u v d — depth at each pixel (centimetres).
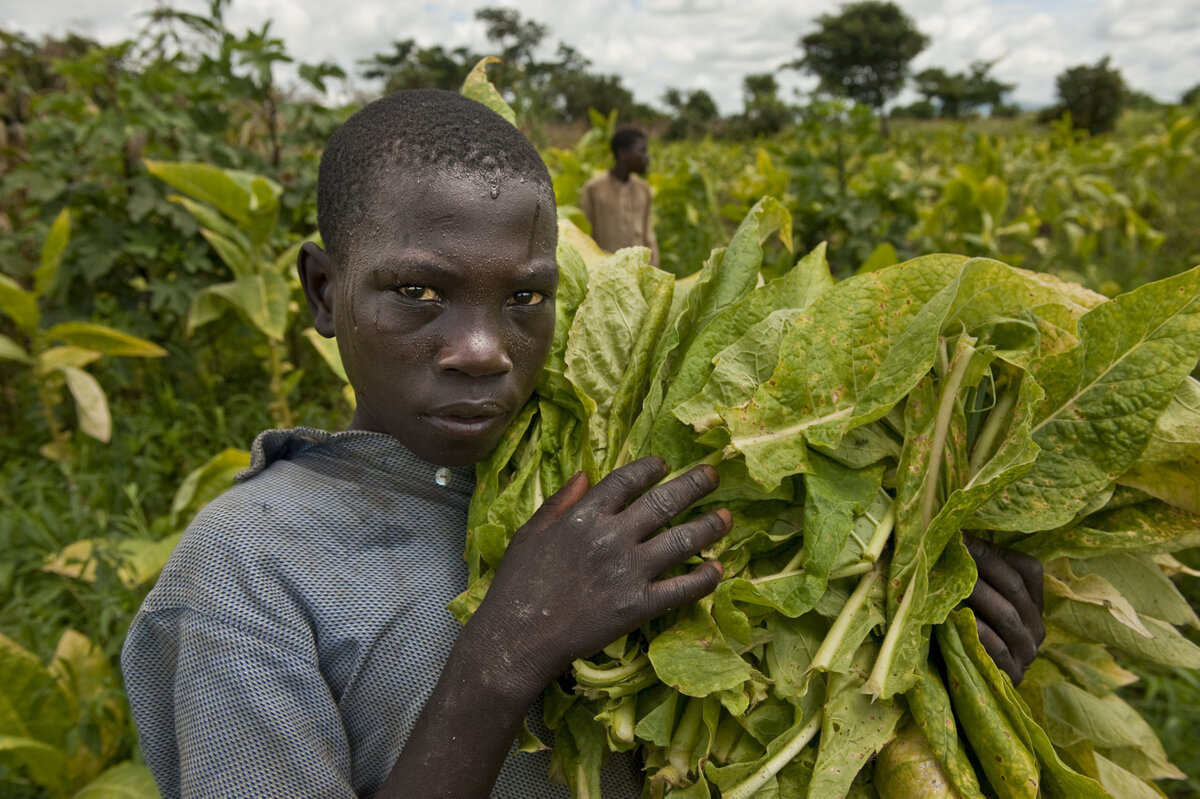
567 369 105
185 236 464
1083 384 103
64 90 712
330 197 91
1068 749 126
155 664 95
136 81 484
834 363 100
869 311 102
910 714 97
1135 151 1130
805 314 100
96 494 351
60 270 455
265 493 99
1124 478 107
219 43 499
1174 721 270
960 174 770
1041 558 107
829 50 6288
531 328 90
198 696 87
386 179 85
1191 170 1273
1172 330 100
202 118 492
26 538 312
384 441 103
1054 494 101
